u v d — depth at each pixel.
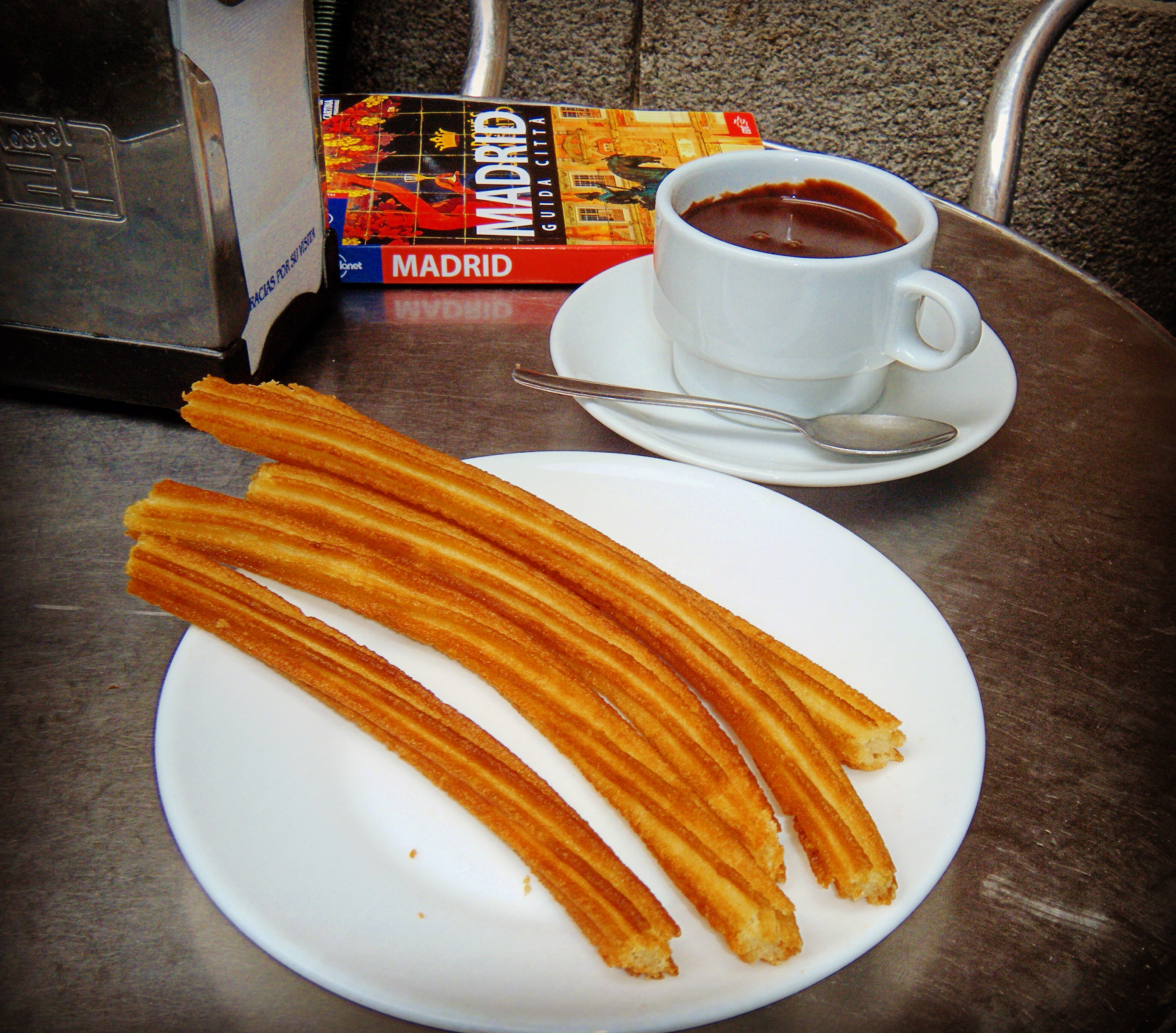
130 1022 0.33
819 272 0.53
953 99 1.48
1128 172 1.49
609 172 0.80
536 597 0.44
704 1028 0.33
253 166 0.55
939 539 0.55
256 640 0.41
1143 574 0.53
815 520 0.50
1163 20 1.36
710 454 0.54
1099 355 0.71
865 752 0.39
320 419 0.48
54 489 0.54
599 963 0.33
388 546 0.46
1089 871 0.39
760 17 1.45
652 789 0.37
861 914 0.34
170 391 0.58
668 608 0.43
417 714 0.39
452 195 0.76
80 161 0.50
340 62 1.31
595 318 0.66
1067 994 0.35
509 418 0.61
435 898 0.35
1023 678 0.47
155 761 0.37
